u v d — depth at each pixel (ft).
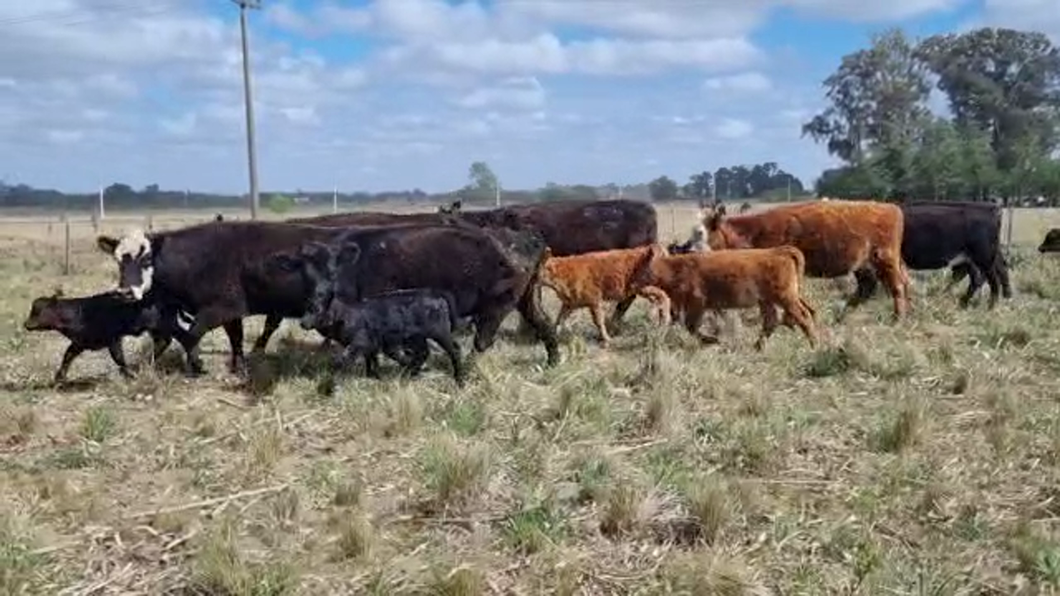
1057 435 22.35
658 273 35.81
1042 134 182.60
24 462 22.11
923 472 20.77
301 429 24.82
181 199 287.89
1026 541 17.06
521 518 18.08
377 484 20.66
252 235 31.42
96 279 68.08
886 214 39.83
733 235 41.42
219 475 21.20
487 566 16.72
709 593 15.75
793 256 34.06
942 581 15.78
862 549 16.90
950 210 44.29
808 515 18.76
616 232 44.88
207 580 15.98
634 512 18.25
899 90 164.25
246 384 30.09
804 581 15.99
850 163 152.66
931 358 31.48
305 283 30.22
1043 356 31.99
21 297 55.47
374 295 31.37
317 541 17.72
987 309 42.93
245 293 31.32
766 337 34.63
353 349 29.17
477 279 32.14
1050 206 138.21
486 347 33.01
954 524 18.17
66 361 30.27
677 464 21.35
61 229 140.77
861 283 42.98
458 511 19.01
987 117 185.37
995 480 20.35
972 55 188.55
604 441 23.30
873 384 28.78
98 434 24.02
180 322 34.32
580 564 16.74
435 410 25.90
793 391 28.32
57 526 18.40
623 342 37.11
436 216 39.96
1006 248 69.31
